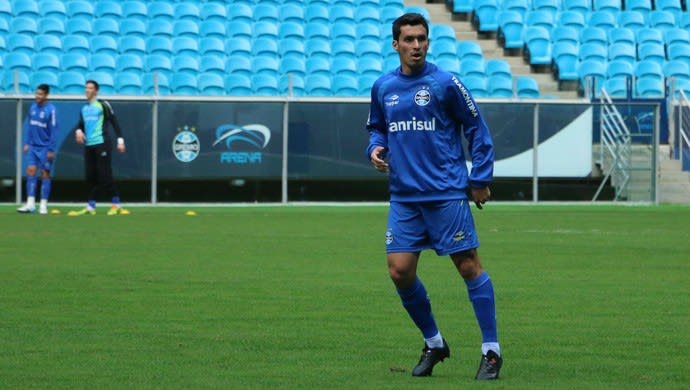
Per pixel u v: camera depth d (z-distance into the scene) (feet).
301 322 99.71
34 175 256.73
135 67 342.44
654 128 302.86
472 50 363.76
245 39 358.43
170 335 92.32
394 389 70.90
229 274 136.67
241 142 289.74
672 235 200.54
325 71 347.56
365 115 293.43
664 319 102.63
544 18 385.91
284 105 290.35
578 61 362.53
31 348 85.87
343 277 134.21
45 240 183.73
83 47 351.87
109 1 372.58
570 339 91.50
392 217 76.59
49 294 117.50
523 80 340.59
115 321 99.66
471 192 75.87
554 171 300.81
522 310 108.37
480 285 75.36
